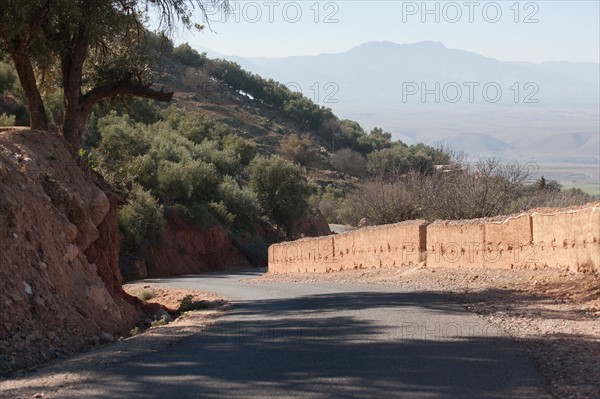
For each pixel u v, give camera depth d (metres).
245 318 15.18
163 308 18.84
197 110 103.88
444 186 36.84
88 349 12.52
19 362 10.84
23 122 62.94
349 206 63.75
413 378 8.54
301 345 11.01
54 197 15.48
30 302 12.56
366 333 11.88
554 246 18.88
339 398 7.73
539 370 8.80
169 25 22.64
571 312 13.31
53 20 20.66
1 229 12.73
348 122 140.75
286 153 102.56
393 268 26.77
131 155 62.38
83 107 22.75
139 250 48.78
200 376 8.95
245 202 67.19
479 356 9.70
